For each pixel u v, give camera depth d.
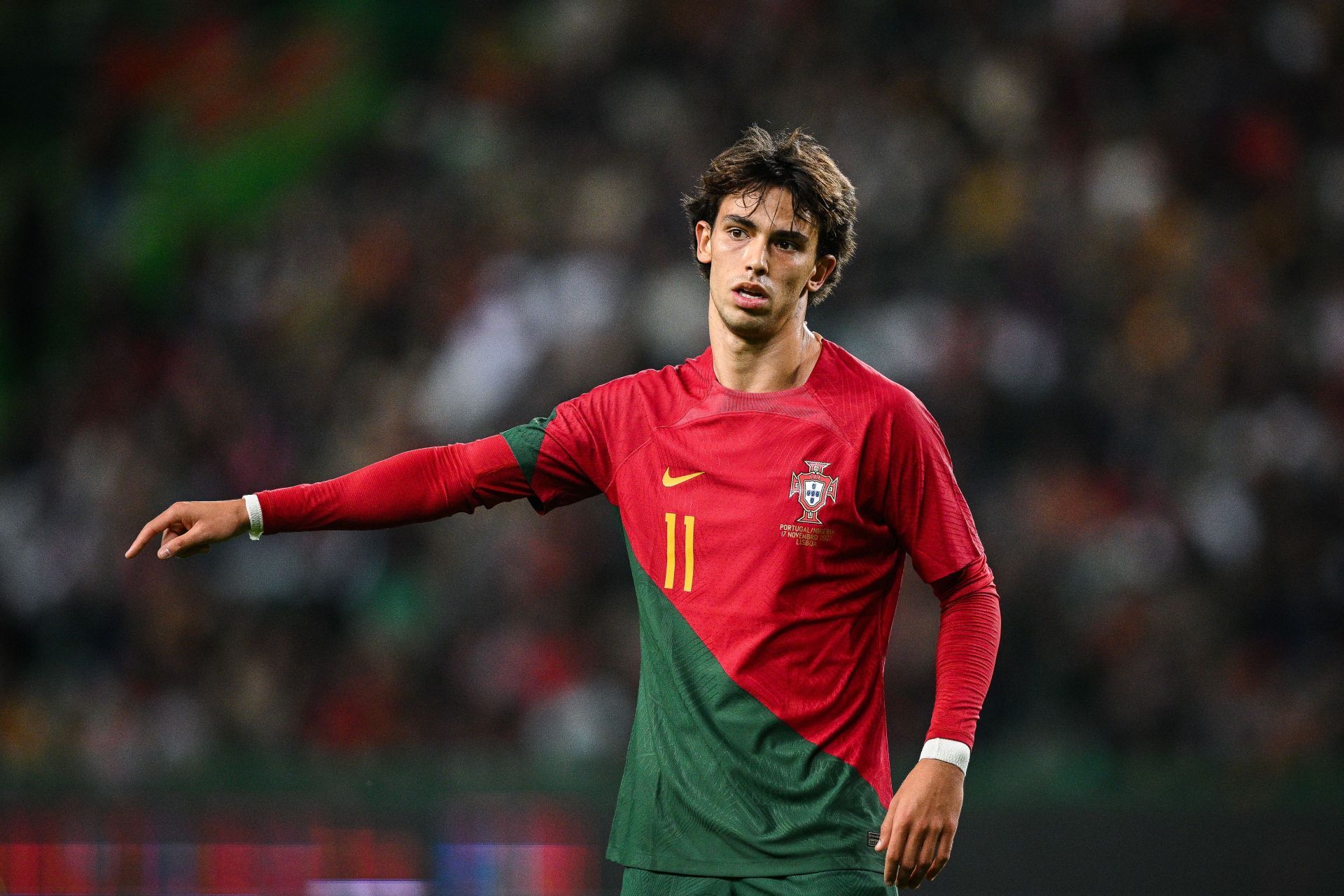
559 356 42.97
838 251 11.81
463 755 31.80
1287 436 40.28
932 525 11.34
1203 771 30.22
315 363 45.88
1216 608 36.88
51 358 51.81
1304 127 48.00
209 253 51.09
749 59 49.22
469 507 11.93
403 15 55.12
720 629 11.18
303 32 56.28
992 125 46.75
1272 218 45.69
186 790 30.67
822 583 11.21
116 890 30.25
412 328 46.06
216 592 40.06
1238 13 49.34
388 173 51.16
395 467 11.79
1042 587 36.91
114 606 41.31
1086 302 42.78
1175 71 48.59
